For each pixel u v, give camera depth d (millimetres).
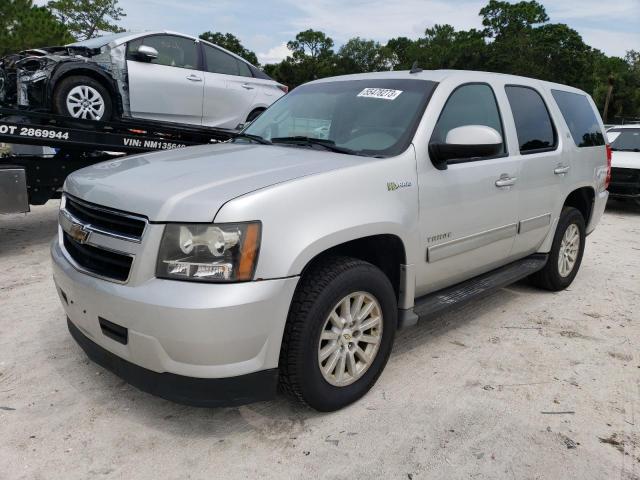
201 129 6668
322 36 87938
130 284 2488
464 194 3533
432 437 2789
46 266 5461
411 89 3623
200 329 2355
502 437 2803
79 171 3309
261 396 2602
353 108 3654
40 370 3365
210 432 2797
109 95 7078
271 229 2492
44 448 2633
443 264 3516
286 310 2547
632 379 3457
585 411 3066
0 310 4309
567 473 2547
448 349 3828
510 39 63188
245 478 2467
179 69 7703
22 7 35156
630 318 4531
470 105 3779
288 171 2809
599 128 5500
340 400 2943
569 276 5203
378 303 3039
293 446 2695
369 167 2977
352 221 2783
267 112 4270
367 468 2549
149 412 2959
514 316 4504
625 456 2678
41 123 5395
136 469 2506
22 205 5461
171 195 2527
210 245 2400
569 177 4785
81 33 52844
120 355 2615
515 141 4121
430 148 3314
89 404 3016
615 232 8359
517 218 4152
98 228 2701
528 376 3457
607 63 75312
